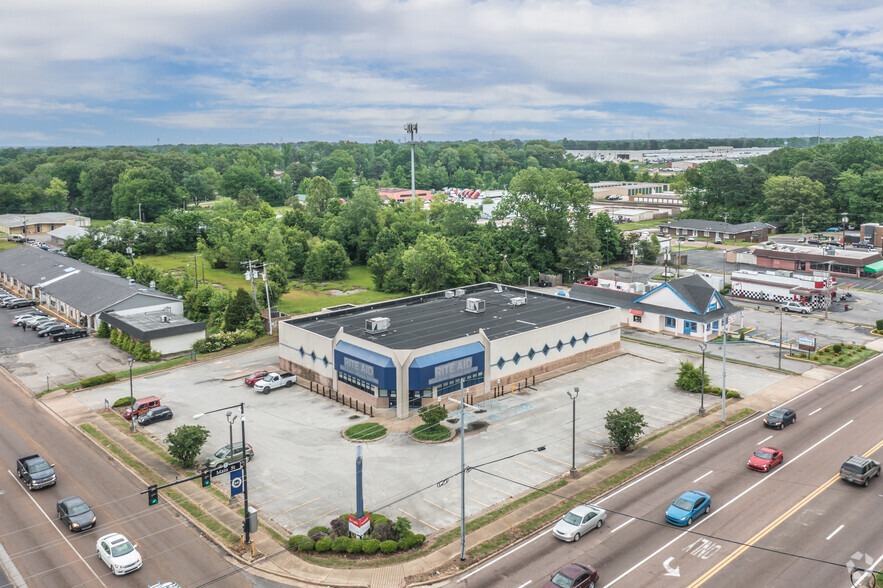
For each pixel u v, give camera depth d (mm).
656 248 152625
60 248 169250
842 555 40750
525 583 38750
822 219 188375
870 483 50469
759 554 41125
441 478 52438
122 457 56719
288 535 44688
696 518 45531
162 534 44969
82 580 39781
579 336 82062
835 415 64125
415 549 42625
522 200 141500
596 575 38188
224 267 153000
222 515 47250
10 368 82188
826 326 97688
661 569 39812
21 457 55969
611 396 70562
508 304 91000
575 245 133750
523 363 75500
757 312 107312
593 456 56062
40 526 46000
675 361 82938
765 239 176750
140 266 123625
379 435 60969
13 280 133375
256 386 73062
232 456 52688
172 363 83375
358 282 141125
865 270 130750
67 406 69188
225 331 95125
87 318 99562
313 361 75625
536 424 63219
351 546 42156
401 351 65250
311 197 198375
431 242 124438
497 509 47531
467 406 68188
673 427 62062
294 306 116438
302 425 63688
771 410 65875
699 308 93250
